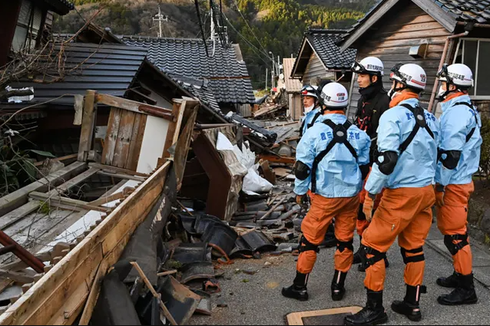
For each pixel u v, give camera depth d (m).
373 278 3.17
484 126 5.81
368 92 4.32
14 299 2.22
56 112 7.04
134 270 2.96
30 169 5.52
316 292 3.85
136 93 9.20
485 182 6.32
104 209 4.35
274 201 7.57
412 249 3.26
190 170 7.68
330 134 3.38
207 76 17.75
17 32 7.51
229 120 10.45
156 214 4.11
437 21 7.25
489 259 4.59
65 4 8.73
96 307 2.51
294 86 28.86
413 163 3.05
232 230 5.07
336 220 3.67
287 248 5.09
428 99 7.90
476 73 7.50
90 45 9.34
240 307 3.57
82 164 5.60
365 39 10.01
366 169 3.56
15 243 2.95
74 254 2.40
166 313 2.89
